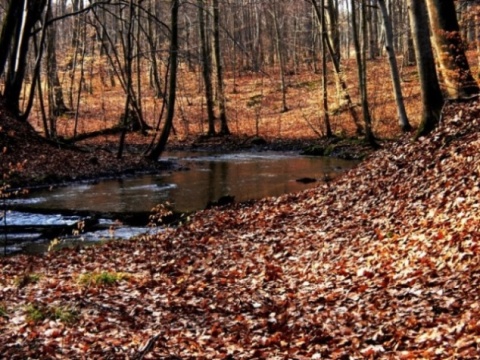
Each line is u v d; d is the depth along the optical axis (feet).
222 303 30.07
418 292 26.40
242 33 213.05
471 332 20.92
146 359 21.95
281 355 22.34
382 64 139.95
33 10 94.84
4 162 79.97
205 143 128.88
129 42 94.17
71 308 27.96
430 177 43.09
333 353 22.02
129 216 57.41
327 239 41.06
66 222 55.67
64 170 83.92
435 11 55.88
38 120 143.84
